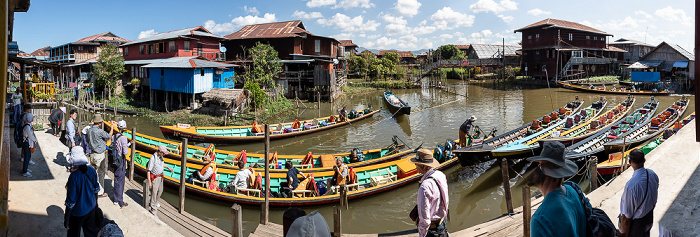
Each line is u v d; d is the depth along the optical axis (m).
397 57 73.81
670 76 53.81
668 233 4.44
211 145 15.99
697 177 6.76
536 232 2.43
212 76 33.84
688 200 5.71
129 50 46.81
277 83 42.72
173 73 32.84
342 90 50.59
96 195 6.46
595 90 46.56
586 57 56.97
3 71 1.99
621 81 54.81
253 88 30.25
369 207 13.15
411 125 28.22
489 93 50.28
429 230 4.55
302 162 15.65
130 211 8.55
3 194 2.54
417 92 53.59
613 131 17.50
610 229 2.76
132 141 12.02
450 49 84.62
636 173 4.14
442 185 4.45
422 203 4.35
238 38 46.59
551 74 56.62
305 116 31.77
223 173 14.27
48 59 62.62
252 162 16.42
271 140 23.06
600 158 14.94
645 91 44.19
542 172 2.54
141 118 30.59
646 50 69.94
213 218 12.30
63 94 39.69
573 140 18.66
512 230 7.38
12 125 12.88
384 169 15.24
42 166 10.34
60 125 14.52
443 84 63.81
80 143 10.44
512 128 27.06
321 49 48.97
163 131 21.97
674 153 8.33
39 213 7.68
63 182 9.41
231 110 28.50
